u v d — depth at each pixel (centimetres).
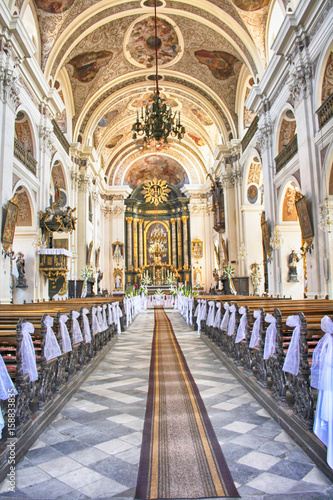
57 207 1302
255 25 1304
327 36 877
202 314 968
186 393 460
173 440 319
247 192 1781
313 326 344
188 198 2988
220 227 2111
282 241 1277
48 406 378
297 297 1260
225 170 1942
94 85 1780
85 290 1800
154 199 3109
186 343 875
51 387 401
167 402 425
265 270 1458
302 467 272
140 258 3122
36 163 1244
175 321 1437
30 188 1194
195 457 287
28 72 1113
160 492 239
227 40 1455
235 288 1736
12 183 1045
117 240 2816
